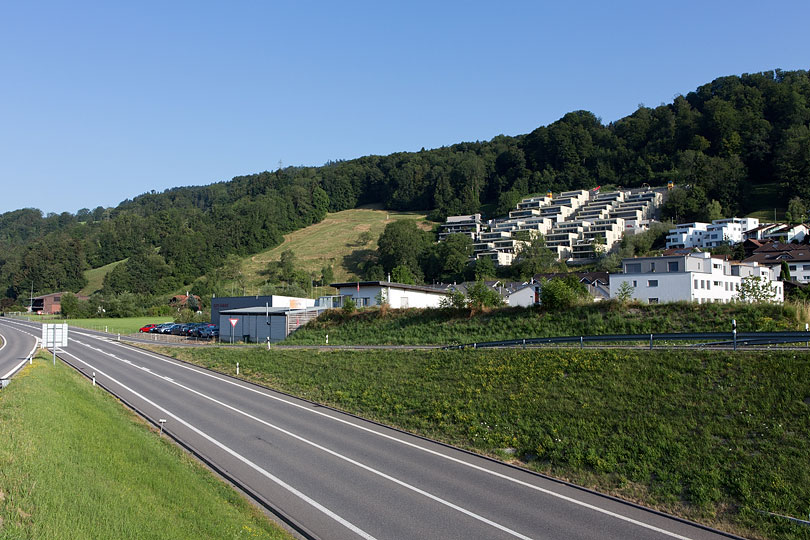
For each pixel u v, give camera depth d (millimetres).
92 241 193500
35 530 9906
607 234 152125
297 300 72438
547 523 14539
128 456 16906
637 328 36219
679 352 24562
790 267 90250
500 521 14648
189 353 50969
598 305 39656
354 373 33875
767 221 144625
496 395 25359
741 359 22297
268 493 16531
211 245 178250
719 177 161750
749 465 16375
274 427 24453
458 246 154250
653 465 17562
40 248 163750
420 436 22984
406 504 15781
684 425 19188
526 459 19766
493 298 46625
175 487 14953
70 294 122438
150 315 126750
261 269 169750
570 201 182750
